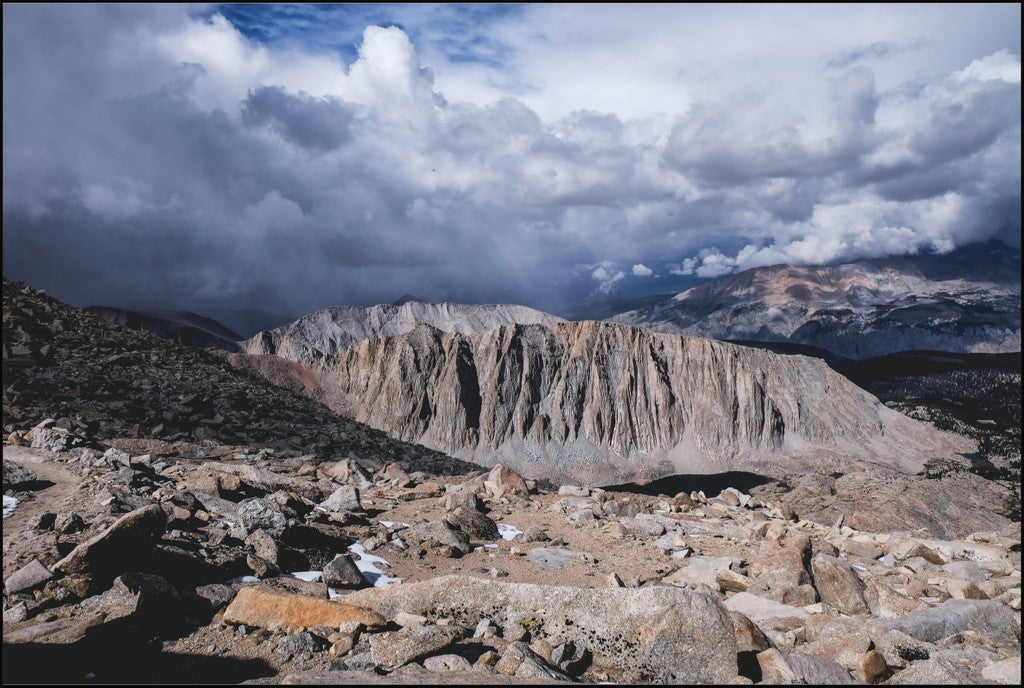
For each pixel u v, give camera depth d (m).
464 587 14.09
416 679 9.50
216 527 18.03
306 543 18.75
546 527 25.45
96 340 68.62
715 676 11.57
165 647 11.05
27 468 21.48
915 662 12.67
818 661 12.20
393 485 32.91
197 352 94.50
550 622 13.09
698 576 19.62
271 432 58.22
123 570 13.16
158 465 27.59
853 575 18.34
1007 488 109.12
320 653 11.30
